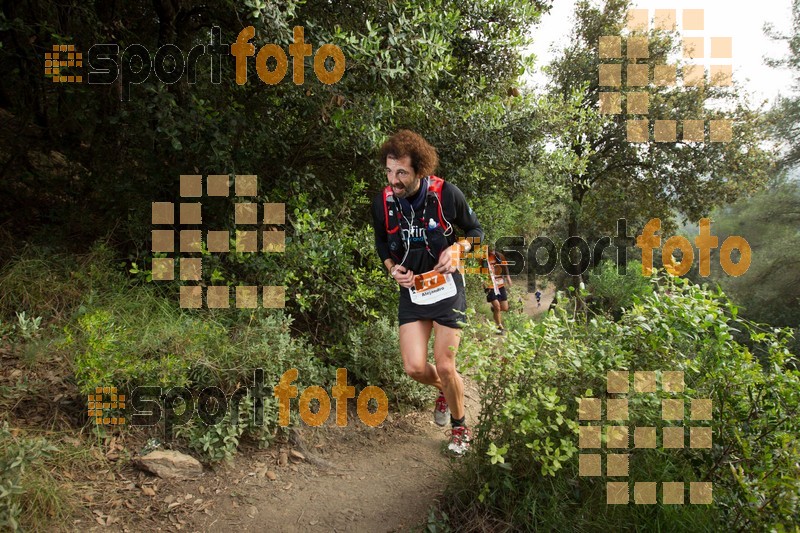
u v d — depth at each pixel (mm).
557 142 6645
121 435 2951
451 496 2678
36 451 2445
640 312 2701
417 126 5219
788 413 2428
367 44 3641
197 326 3432
